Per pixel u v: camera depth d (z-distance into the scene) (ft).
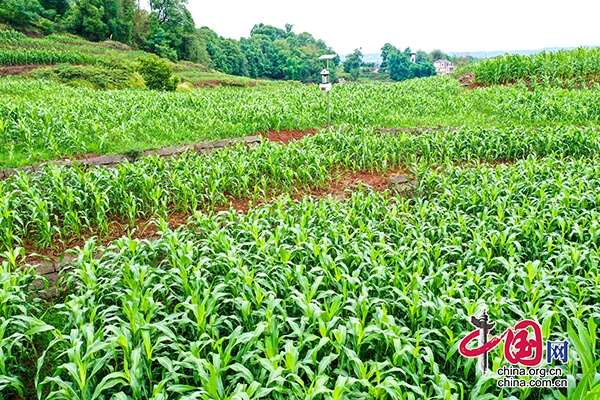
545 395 10.72
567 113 40.55
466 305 12.44
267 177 27.40
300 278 13.56
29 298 14.75
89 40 171.73
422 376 10.84
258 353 11.34
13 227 19.39
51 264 17.72
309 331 11.83
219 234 16.53
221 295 12.71
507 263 15.14
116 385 11.63
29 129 30.12
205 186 24.94
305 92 58.95
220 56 240.53
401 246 16.37
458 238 17.57
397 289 13.47
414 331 12.94
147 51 195.52
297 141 34.09
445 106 49.26
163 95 51.03
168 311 14.25
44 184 22.80
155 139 33.58
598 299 14.17
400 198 23.09
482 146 31.30
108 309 12.55
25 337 13.16
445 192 22.85
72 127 33.19
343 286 13.84
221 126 37.29
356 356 10.73
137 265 14.21
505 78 62.69
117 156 29.07
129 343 10.96
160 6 211.41
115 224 21.88
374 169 30.63
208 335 11.51
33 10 159.43
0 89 45.96
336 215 20.02
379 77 322.55
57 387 12.13
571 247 15.80
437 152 30.96
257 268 15.43
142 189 23.26
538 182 23.61
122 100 45.73
